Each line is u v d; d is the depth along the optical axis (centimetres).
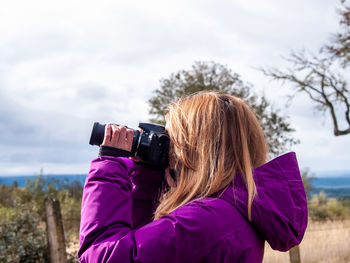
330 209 1540
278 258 693
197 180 104
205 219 93
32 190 1154
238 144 107
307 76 1600
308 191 1609
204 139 106
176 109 117
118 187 100
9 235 504
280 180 100
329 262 713
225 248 92
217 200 98
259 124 117
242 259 93
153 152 118
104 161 106
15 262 481
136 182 134
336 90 1589
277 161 103
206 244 91
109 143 113
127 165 109
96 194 98
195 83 1199
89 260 92
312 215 1407
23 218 531
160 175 131
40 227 549
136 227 135
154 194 135
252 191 96
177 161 113
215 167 104
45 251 519
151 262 88
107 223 94
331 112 1592
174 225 92
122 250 89
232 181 102
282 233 96
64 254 502
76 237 748
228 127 108
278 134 1227
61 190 1213
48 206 504
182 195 106
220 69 1218
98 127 118
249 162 102
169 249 89
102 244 91
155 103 1200
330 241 838
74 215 1034
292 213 97
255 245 97
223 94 118
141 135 119
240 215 97
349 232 943
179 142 110
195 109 112
